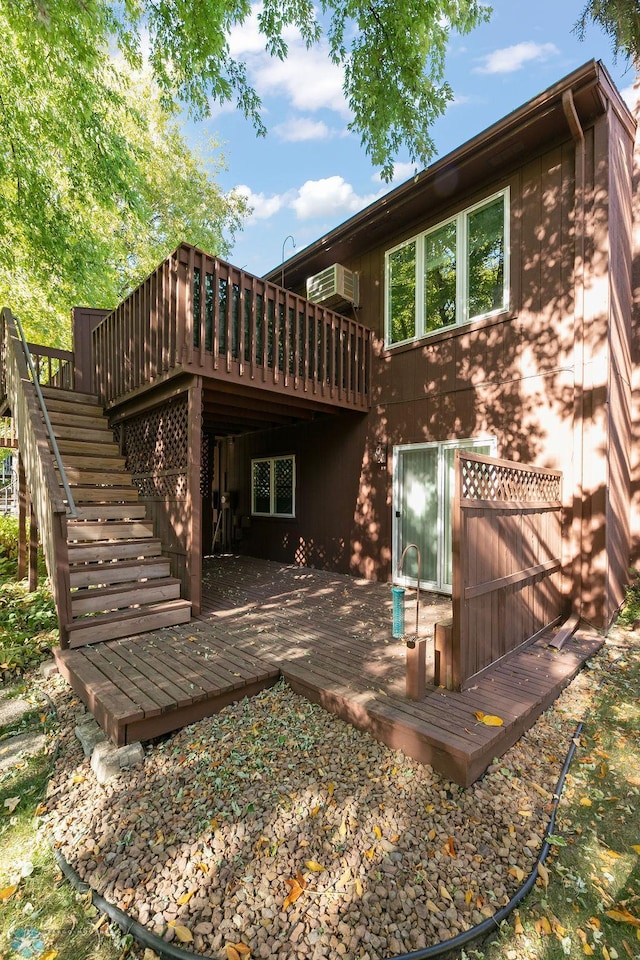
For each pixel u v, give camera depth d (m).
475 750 2.32
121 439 6.48
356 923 1.73
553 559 4.51
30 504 6.00
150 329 5.06
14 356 6.22
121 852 2.05
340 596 5.69
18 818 2.31
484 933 1.71
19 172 6.63
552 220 4.83
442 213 5.89
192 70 4.71
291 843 2.08
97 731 2.87
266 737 2.81
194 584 4.70
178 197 14.68
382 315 6.73
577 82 4.16
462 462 2.97
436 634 3.09
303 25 4.43
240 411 7.08
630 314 5.86
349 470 7.12
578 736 2.94
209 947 1.65
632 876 1.97
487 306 5.46
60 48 5.09
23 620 4.98
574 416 4.61
